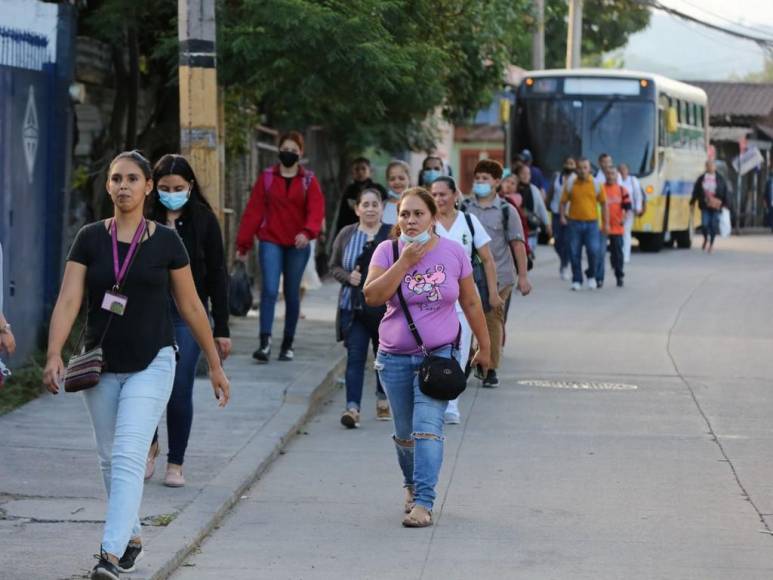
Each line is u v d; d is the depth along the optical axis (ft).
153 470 85.40
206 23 120.47
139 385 63.52
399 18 159.94
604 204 215.92
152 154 171.53
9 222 116.06
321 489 85.97
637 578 67.26
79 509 76.54
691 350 149.59
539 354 145.38
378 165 323.98
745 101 538.47
